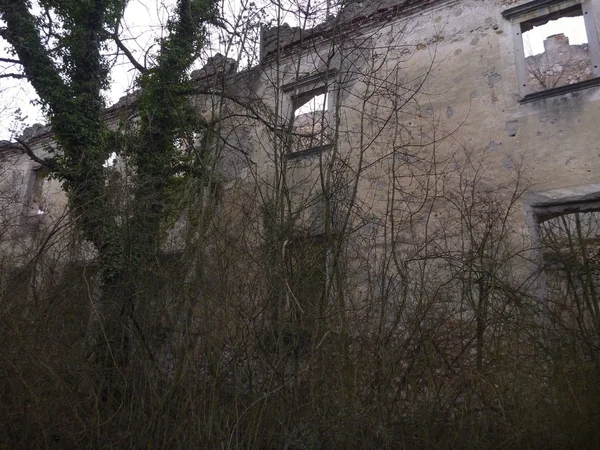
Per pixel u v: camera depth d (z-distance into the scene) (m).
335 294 5.27
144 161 8.27
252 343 4.84
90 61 9.20
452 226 7.21
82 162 8.62
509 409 4.39
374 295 5.33
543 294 6.44
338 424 4.34
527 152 7.64
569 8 7.99
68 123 8.76
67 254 6.58
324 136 6.88
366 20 9.55
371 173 8.30
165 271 5.75
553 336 5.04
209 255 5.69
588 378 4.63
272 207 5.86
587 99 7.41
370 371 4.68
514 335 4.89
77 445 4.64
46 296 5.87
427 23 9.30
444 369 4.79
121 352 5.42
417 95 8.87
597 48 7.58
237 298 5.07
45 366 4.82
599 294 6.18
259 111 8.23
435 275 5.72
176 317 5.40
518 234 7.27
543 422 4.30
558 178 7.31
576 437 4.26
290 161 7.41
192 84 9.09
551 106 7.65
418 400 4.55
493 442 4.23
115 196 7.05
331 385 4.60
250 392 4.64
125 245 6.64
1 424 4.61
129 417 4.86
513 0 8.49
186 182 7.75
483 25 8.66
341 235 5.62
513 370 4.62
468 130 8.24
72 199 7.52
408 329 5.00
